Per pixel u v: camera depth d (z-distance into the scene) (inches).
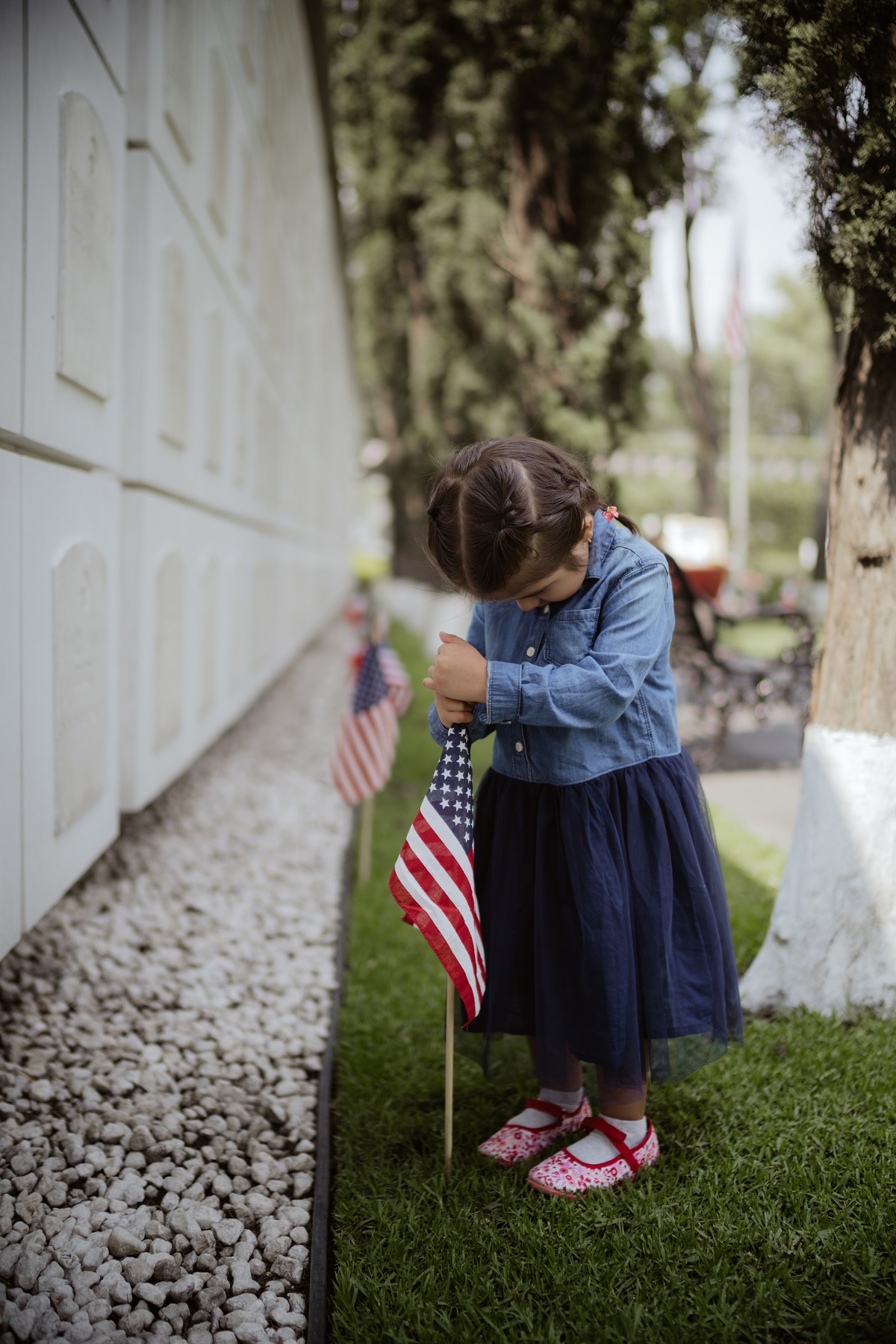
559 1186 71.7
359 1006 104.5
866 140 76.3
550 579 65.7
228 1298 63.0
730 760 247.4
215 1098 85.7
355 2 443.5
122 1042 93.0
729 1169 73.1
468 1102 86.9
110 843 119.0
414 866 70.7
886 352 90.7
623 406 267.7
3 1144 76.2
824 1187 70.6
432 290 406.9
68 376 91.6
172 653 143.6
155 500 129.3
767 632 613.0
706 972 72.2
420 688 334.3
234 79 181.0
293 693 321.1
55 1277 62.9
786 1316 59.5
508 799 75.8
